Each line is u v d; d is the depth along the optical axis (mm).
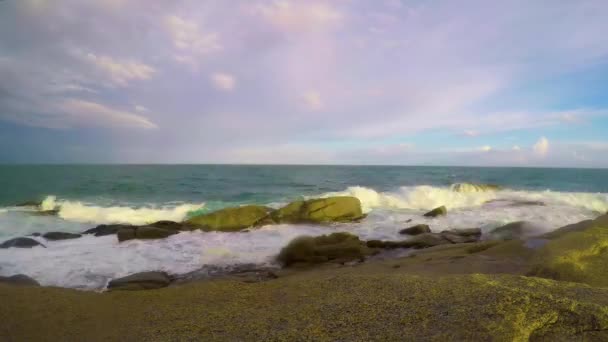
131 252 10758
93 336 4500
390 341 3359
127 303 5738
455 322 3516
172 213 17312
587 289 4227
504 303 3736
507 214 17484
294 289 5723
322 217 15844
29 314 5219
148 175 43188
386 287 4984
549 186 33750
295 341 3605
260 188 30562
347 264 9711
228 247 11500
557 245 7105
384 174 52781
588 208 19500
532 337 3186
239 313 4855
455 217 16781
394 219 16531
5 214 16438
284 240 12555
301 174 51875
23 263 9508
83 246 11375
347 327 3805
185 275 8883
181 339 4074
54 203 18500
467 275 5113
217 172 55375
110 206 19438
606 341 3066
